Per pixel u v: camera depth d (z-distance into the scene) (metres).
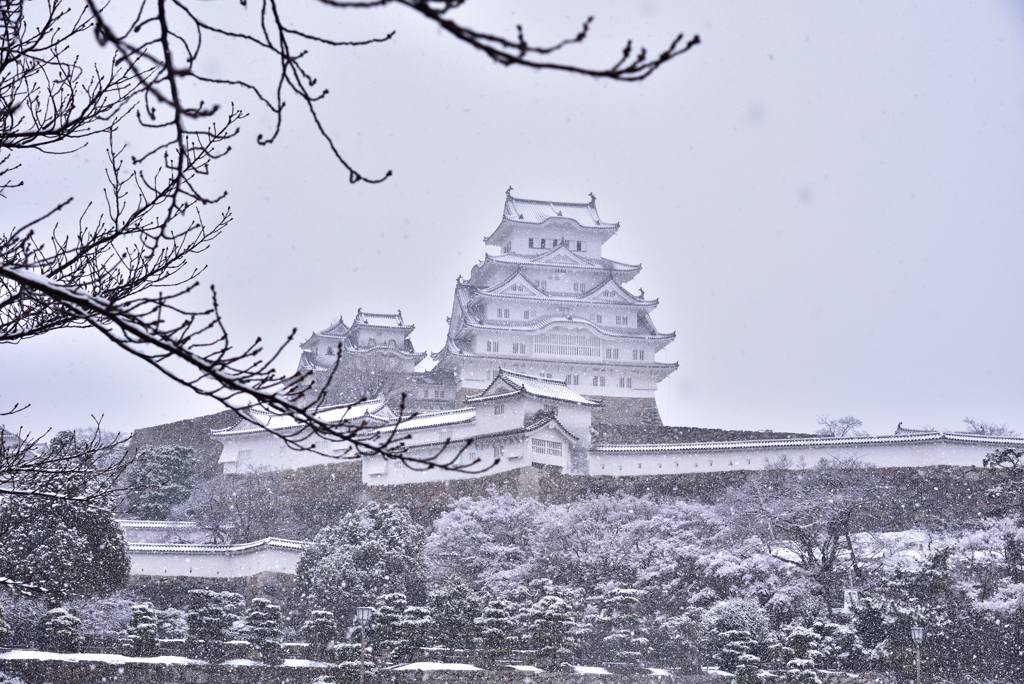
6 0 8.88
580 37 4.46
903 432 64.25
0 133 8.98
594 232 100.69
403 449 6.47
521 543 57.84
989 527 52.59
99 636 43.66
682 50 4.54
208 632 44.09
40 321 9.60
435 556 57.06
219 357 6.27
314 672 43.38
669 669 46.00
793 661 42.38
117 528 43.78
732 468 63.03
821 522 53.91
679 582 51.66
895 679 43.78
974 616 46.16
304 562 52.12
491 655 44.91
